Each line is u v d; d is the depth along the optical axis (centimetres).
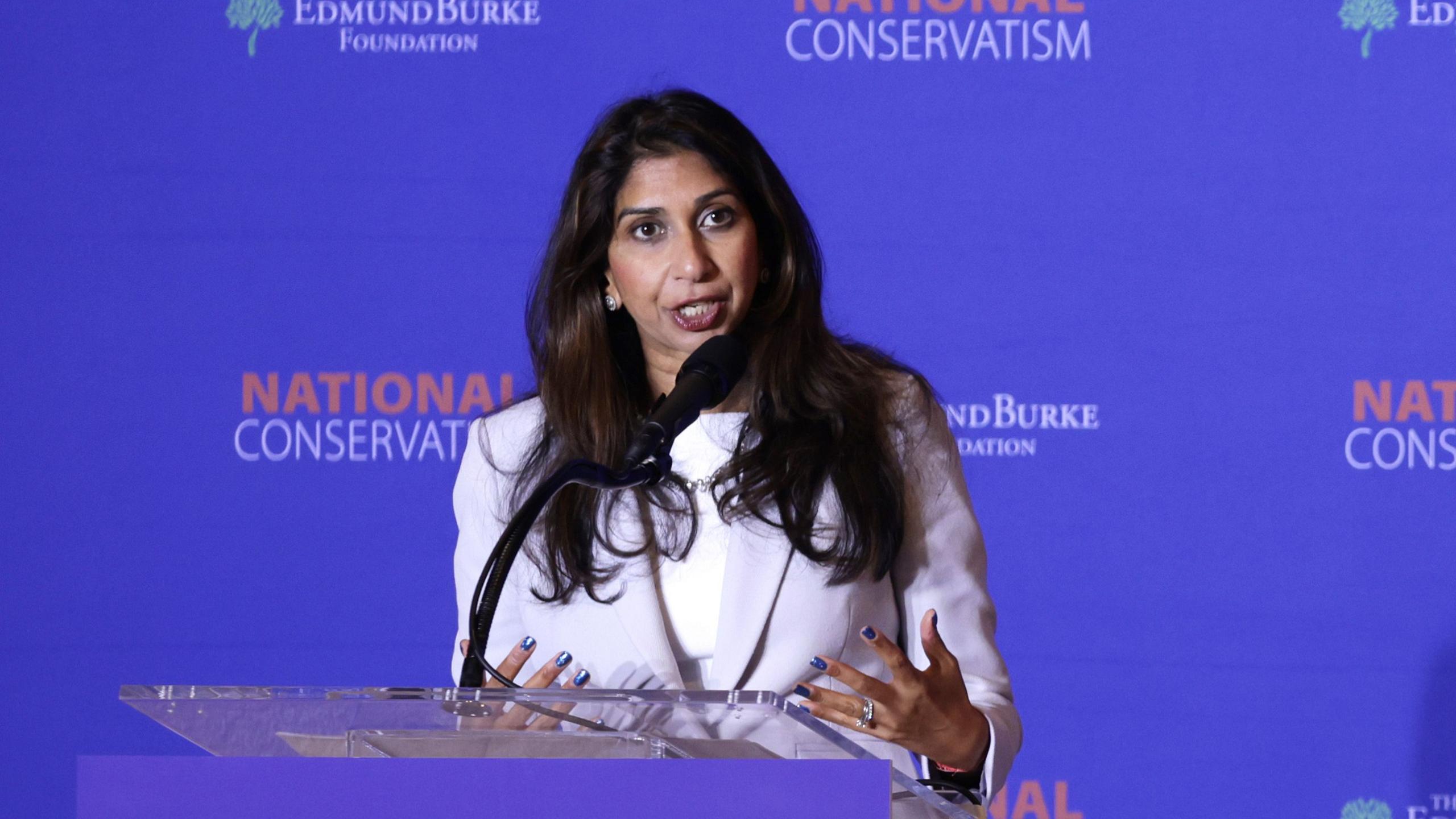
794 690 557
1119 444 878
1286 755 870
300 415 896
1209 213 873
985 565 596
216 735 368
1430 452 866
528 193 895
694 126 566
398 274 895
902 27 888
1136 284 877
